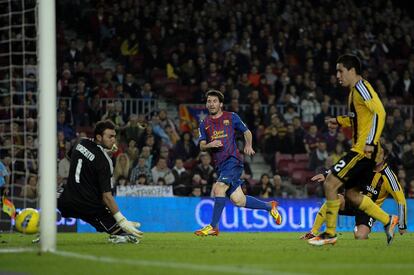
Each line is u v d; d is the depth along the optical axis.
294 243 30.45
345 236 39.66
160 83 68.62
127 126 58.41
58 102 60.38
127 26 70.06
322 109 66.88
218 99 34.12
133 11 71.88
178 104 68.12
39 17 22.41
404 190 59.62
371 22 83.25
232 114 34.41
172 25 72.88
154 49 69.44
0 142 49.03
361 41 80.19
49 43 22.28
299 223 53.25
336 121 26.69
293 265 18.64
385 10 87.44
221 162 34.44
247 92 67.25
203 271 17.08
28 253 22.41
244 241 32.62
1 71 60.75
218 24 74.81
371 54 79.25
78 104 60.66
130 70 69.00
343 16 82.25
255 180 60.66
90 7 72.56
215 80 68.62
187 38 72.19
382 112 24.55
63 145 53.66
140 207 51.09
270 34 75.88
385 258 21.23
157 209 51.38
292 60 75.00
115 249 24.78
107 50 69.75
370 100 24.67
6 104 56.09
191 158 60.00
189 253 22.95
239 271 16.98
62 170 53.12
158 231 50.94
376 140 24.58
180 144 59.84
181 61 69.69
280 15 79.62
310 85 70.44
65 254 22.08
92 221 27.67
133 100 63.94
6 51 61.75
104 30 70.06
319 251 24.19
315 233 34.28
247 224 51.97
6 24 62.50
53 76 22.31
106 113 59.59
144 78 69.25
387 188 35.12
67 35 72.19
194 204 52.31
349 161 25.42
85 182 26.91
